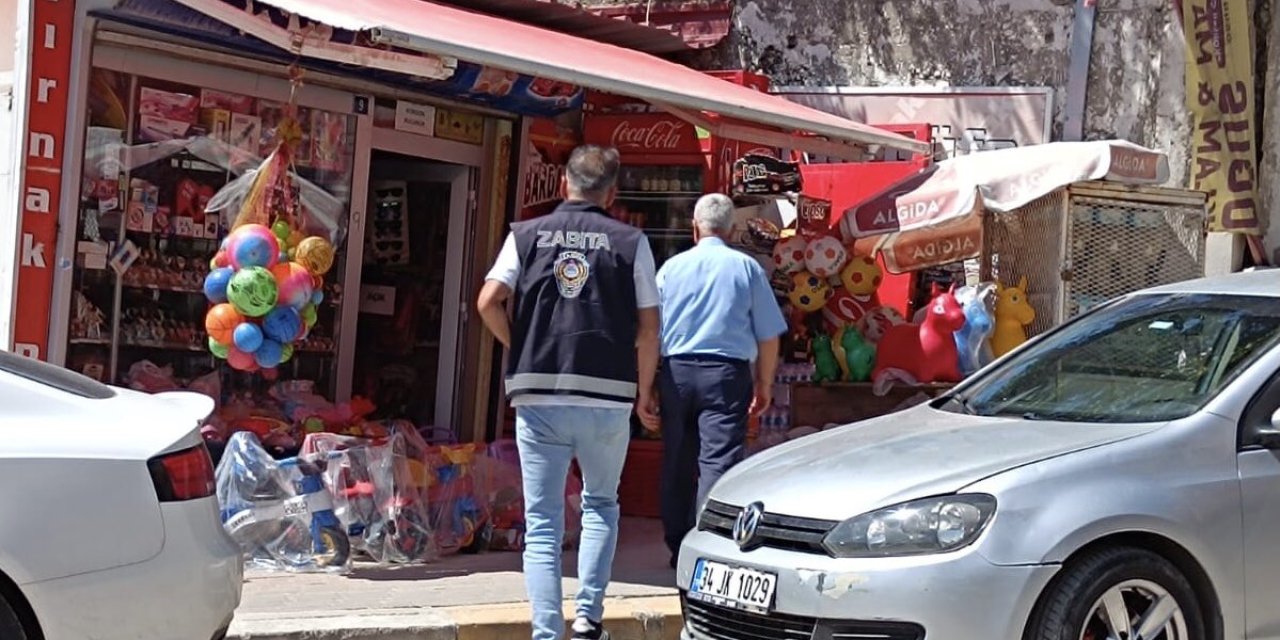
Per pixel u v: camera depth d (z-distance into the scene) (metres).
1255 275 6.30
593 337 5.73
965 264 10.31
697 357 7.09
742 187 9.66
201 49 7.71
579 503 8.16
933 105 11.01
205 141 7.89
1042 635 4.83
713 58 11.55
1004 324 8.75
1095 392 5.88
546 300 5.76
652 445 9.52
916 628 4.80
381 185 9.65
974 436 5.45
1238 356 5.52
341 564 7.19
